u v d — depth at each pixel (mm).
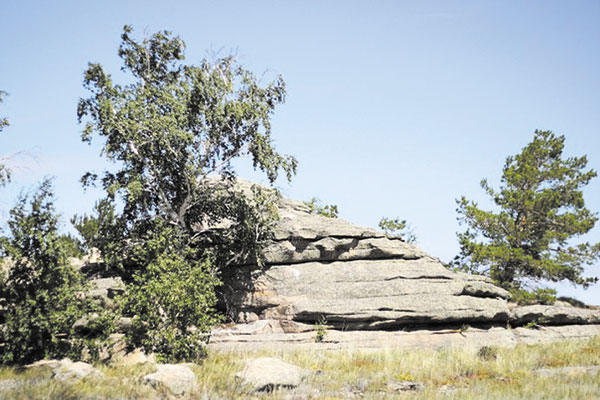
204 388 16688
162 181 31656
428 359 22828
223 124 31812
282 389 17750
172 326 22422
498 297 32312
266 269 31594
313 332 28047
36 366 19234
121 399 15234
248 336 27500
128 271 31359
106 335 22531
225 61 33938
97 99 30188
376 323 28359
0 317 23438
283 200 38781
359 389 18344
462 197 45688
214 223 33969
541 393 16594
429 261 32875
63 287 22047
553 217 43125
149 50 32875
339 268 31359
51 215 22531
